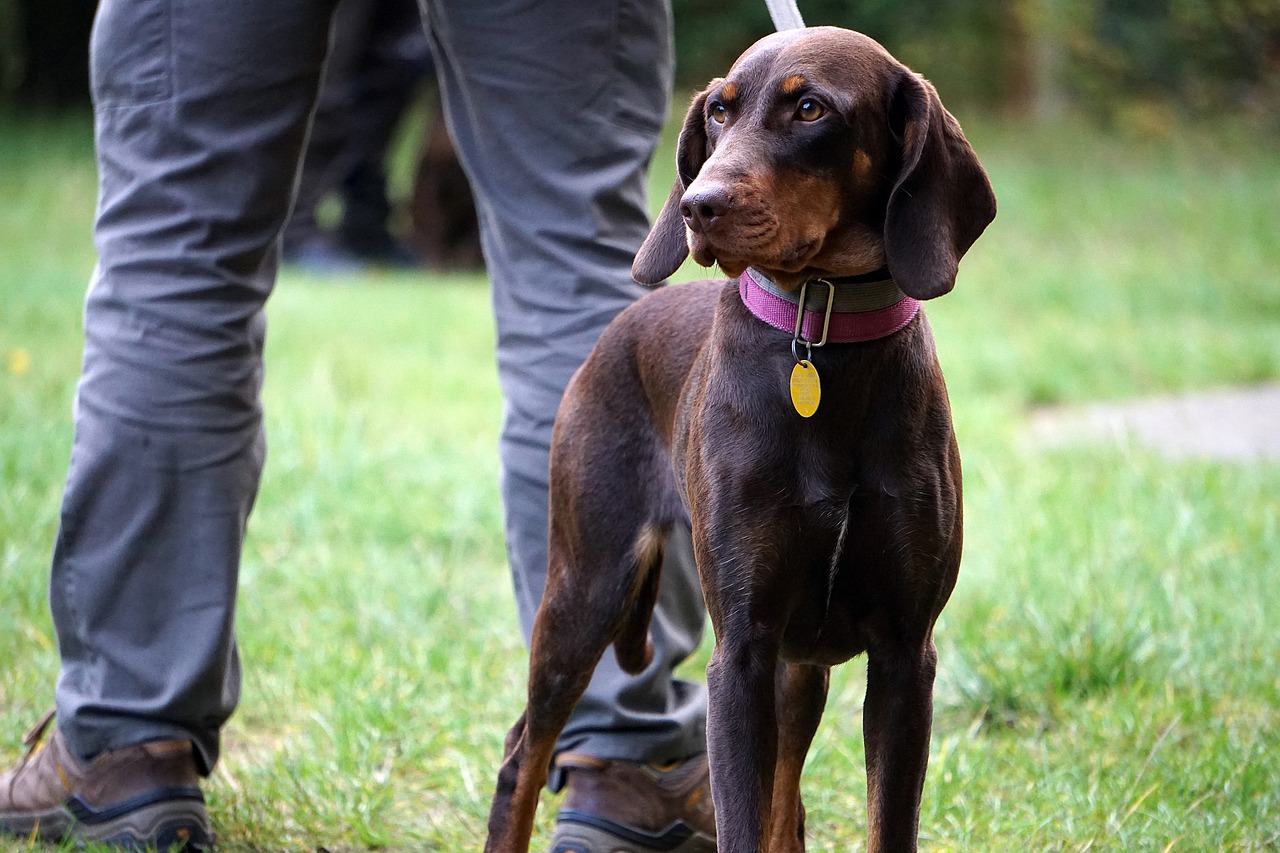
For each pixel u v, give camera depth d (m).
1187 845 4.46
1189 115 24.75
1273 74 24.64
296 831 4.66
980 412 10.00
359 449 8.43
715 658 3.79
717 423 3.77
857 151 3.66
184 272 4.30
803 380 3.62
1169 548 6.96
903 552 3.68
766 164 3.56
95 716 4.36
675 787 4.46
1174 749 5.14
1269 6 23.88
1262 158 22.22
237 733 5.44
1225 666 5.71
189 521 4.34
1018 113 27.91
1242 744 5.07
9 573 6.50
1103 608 6.16
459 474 8.27
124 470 4.29
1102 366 11.91
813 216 3.62
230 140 4.24
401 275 16.73
